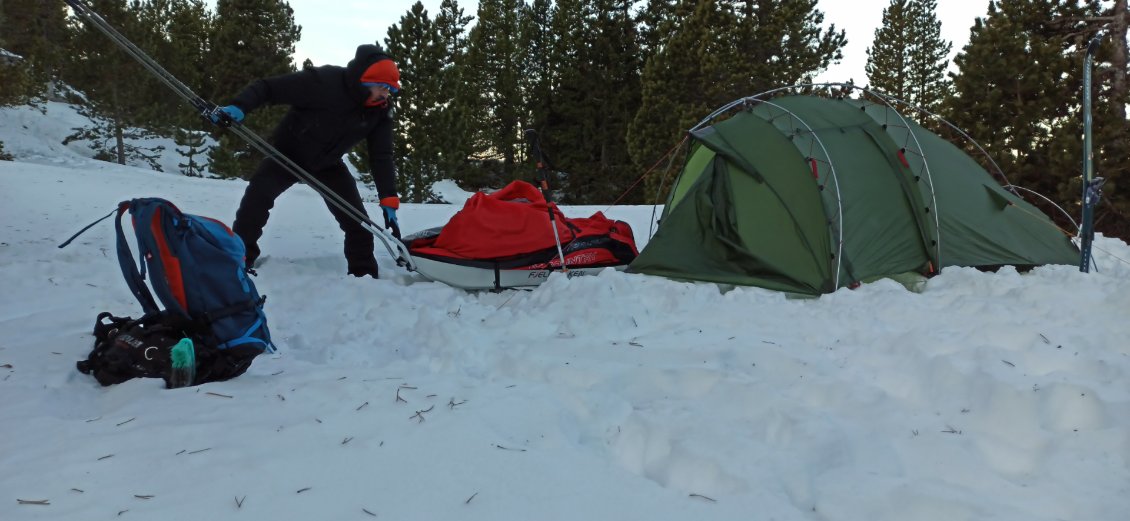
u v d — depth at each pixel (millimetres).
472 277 5398
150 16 34656
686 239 5363
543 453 2420
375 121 5395
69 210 8766
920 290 4809
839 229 4891
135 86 25578
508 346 3633
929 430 2547
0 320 4133
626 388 3061
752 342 3506
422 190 27234
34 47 28484
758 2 25766
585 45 31672
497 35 33844
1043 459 2350
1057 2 16922
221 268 3131
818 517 2078
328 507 2059
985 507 2027
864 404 2771
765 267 4996
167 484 2168
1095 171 13523
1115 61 14945
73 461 2299
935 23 34062
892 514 2059
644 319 4031
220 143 26281
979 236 5305
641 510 2080
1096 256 5953
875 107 5727
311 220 9195
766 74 24609
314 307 4574
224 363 3098
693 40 25328
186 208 10008
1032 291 4297
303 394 2889
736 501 2135
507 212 5551
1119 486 2135
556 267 5523
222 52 30672
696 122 24281
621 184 31938
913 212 5199
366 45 5199
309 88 5012
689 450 2400
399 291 4930
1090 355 3070
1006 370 2898
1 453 2371
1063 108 15039
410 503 2090
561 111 32406
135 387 2922
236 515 2010
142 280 3195
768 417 2658
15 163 13055
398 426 2582
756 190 5273
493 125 34312
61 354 3416
